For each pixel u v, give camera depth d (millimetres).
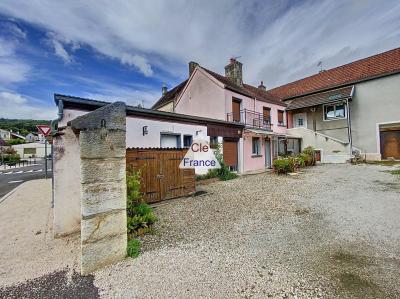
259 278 2922
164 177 6938
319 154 19469
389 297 2488
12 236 4621
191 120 10508
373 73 18609
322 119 20953
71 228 4699
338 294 2564
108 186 3381
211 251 3711
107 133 3408
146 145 8609
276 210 5988
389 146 17266
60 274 3152
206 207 6352
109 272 3148
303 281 2830
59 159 4613
